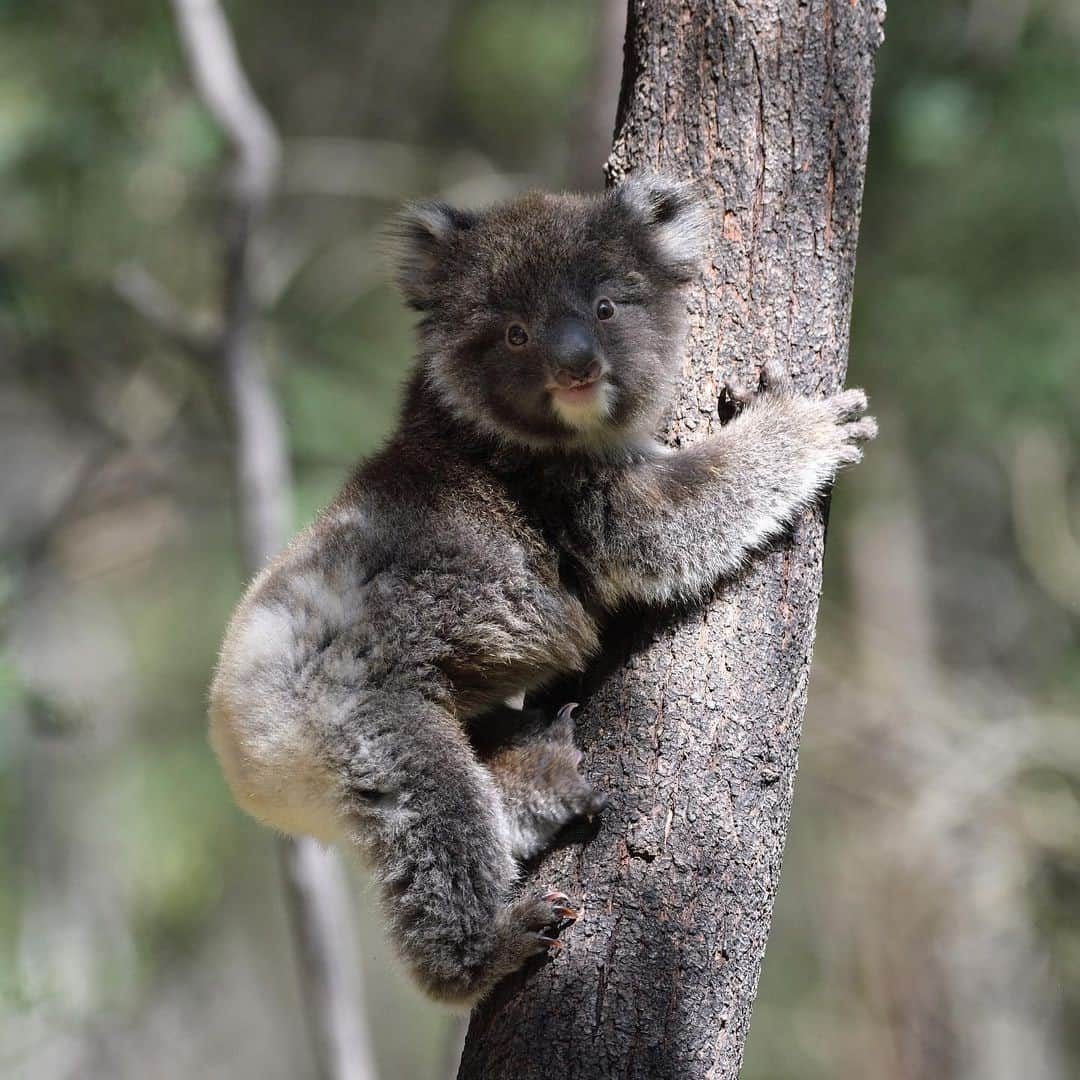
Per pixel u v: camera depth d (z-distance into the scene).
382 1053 20.69
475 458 6.70
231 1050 19.88
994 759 15.34
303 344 16.94
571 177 13.43
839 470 6.34
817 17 6.33
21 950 14.58
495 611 6.38
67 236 15.05
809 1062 16.00
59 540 17.23
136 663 18.48
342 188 17.59
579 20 18.30
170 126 13.56
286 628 6.36
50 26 14.70
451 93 19.42
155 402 16.59
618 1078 5.23
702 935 5.44
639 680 5.88
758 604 6.04
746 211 6.27
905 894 15.51
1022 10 15.55
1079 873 15.36
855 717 16.89
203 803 17.81
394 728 6.13
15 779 16.78
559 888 5.62
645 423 6.49
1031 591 19.20
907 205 16.80
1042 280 16.53
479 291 6.67
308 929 12.13
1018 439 17.06
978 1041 15.36
